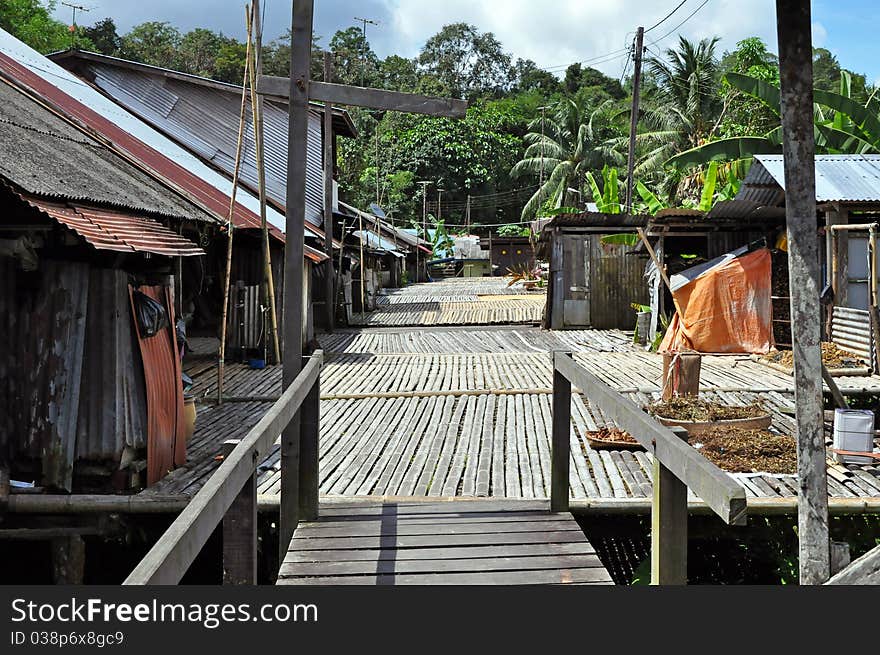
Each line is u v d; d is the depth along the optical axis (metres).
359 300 22.50
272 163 16.95
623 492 5.49
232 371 11.39
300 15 4.84
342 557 4.20
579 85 69.25
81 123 9.70
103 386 5.55
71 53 16.64
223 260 12.30
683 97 28.75
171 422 6.27
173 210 7.54
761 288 12.82
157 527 5.66
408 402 9.17
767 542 5.82
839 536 5.39
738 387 9.57
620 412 3.44
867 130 12.66
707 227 14.02
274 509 5.24
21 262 5.20
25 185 5.00
